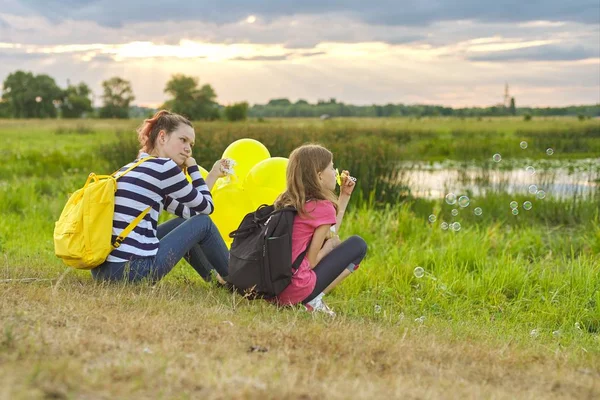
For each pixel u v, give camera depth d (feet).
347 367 10.32
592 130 86.17
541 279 20.97
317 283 14.67
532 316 18.17
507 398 9.55
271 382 8.98
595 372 11.77
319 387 9.05
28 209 31.04
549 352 13.17
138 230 14.78
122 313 12.31
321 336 11.84
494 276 20.74
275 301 14.71
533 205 35.24
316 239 14.46
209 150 39.58
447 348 12.21
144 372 8.73
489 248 26.18
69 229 14.40
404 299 18.52
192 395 8.25
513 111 231.50
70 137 104.32
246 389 8.34
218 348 10.53
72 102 430.61
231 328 11.98
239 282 14.61
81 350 9.57
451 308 18.33
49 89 424.87
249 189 17.75
